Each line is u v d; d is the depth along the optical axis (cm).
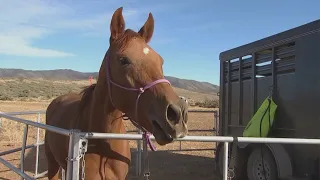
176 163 970
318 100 529
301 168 568
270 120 615
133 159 988
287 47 605
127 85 277
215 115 992
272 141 325
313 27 541
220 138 311
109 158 328
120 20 304
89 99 360
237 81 774
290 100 593
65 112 434
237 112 770
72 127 366
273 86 635
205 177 816
